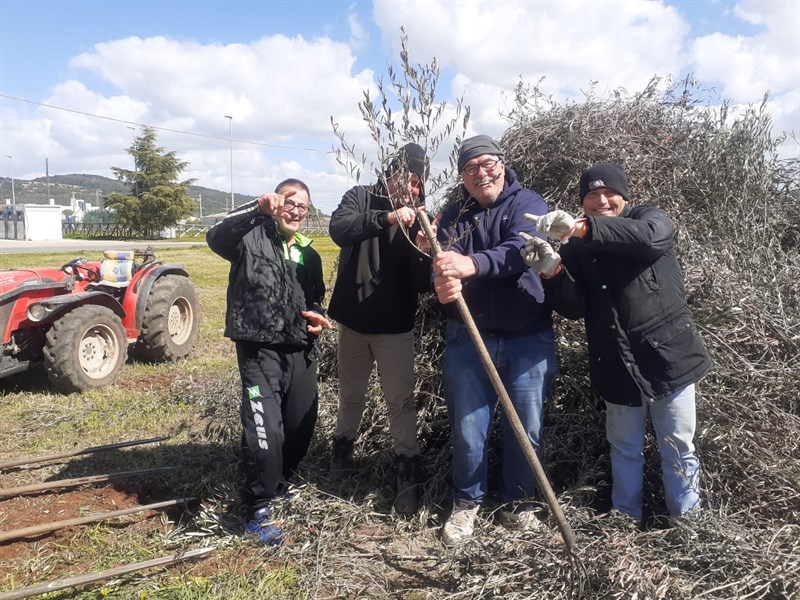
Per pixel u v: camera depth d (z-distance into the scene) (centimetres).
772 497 304
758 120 426
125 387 635
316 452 418
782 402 338
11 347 575
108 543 332
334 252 2234
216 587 288
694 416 291
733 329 341
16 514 368
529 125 437
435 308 409
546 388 321
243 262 332
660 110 441
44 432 504
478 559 288
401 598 281
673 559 269
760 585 252
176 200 6259
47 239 5119
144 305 703
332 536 324
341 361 372
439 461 375
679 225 381
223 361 752
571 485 347
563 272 294
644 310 284
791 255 414
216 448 438
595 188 297
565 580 259
